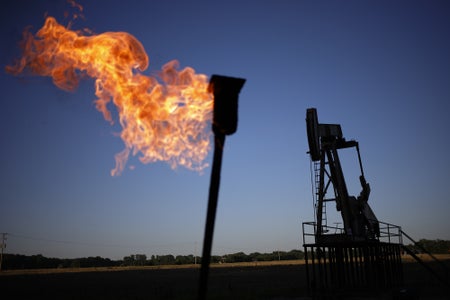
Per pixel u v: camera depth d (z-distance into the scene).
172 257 168.62
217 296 25.39
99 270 106.31
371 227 23.95
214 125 4.62
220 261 162.75
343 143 25.66
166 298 26.48
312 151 23.11
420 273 40.78
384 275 24.89
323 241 23.25
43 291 36.22
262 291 27.33
